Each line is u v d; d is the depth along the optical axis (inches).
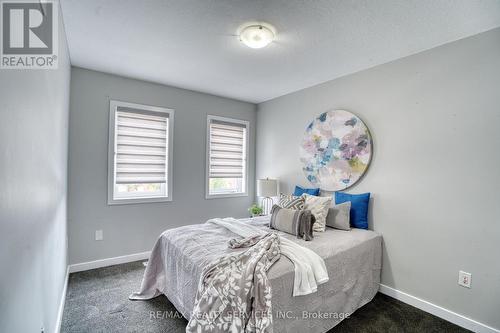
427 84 89.7
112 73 119.4
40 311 47.9
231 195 160.7
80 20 76.5
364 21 74.5
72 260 111.3
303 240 84.9
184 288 72.8
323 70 112.3
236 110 162.7
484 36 77.5
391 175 98.8
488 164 75.9
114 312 82.5
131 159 126.8
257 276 56.7
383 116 102.0
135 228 126.8
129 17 74.9
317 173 127.0
